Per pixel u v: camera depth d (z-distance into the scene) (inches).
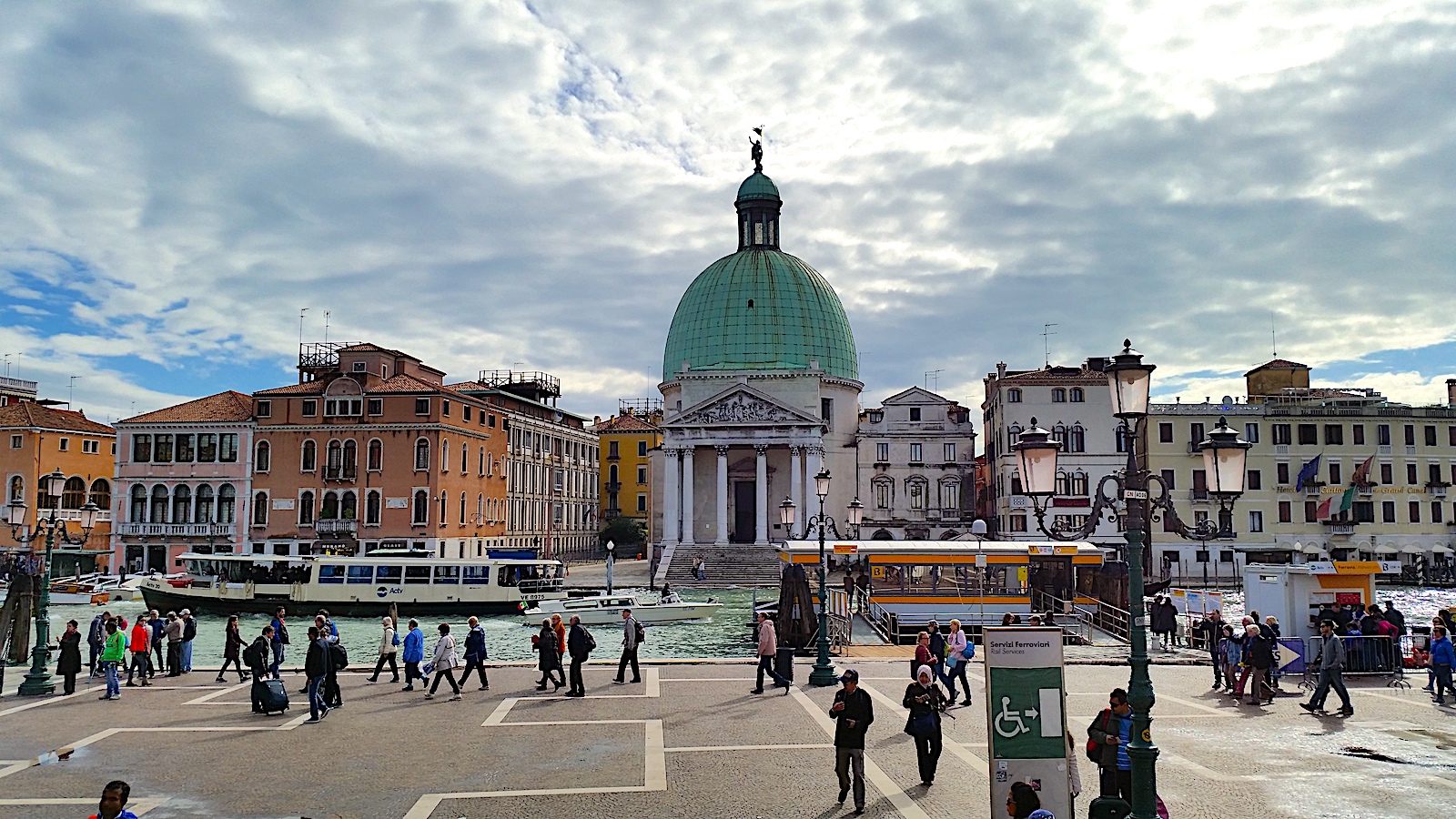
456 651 1804.9
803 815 700.7
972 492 3932.1
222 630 2155.5
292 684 1259.2
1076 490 3501.5
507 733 965.2
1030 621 1807.3
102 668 1255.5
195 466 3277.6
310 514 3218.5
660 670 1358.3
